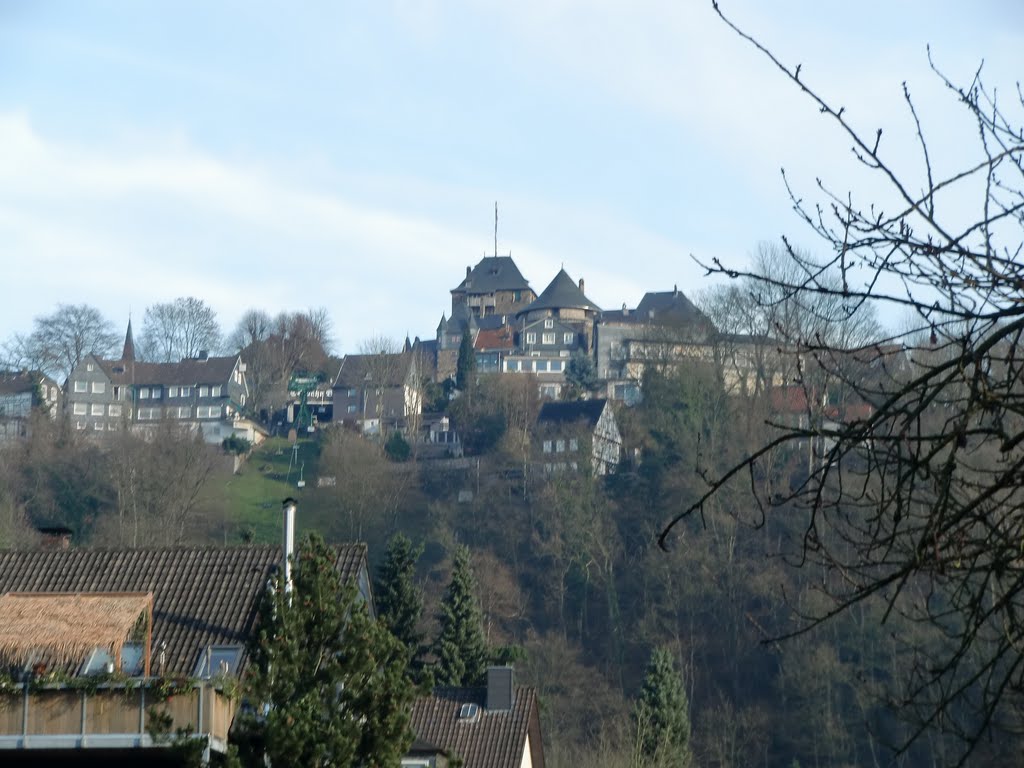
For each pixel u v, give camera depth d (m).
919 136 13.36
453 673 114.44
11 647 52.84
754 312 154.12
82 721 52.19
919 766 84.12
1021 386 12.99
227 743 53.53
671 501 152.88
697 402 154.38
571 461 187.88
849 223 13.55
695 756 127.88
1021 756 15.75
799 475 131.62
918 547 12.45
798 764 112.44
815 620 13.70
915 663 14.96
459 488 193.38
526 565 168.75
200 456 184.62
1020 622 12.73
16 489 167.88
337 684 50.53
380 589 118.31
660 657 121.75
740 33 13.69
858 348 13.82
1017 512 12.96
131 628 56.28
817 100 13.51
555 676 143.38
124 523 164.50
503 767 87.44
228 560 68.12
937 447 12.62
